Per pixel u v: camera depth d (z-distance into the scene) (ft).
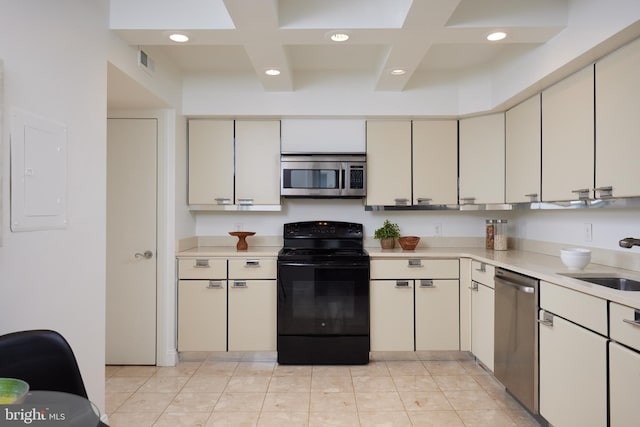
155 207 10.77
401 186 11.80
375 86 10.97
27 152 5.12
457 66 11.06
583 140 7.53
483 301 9.81
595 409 5.75
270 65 9.32
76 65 6.25
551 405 6.82
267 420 7.75
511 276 8.25
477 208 11.68
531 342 7.39
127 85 8.68
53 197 5.66
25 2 5.08
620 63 6.57
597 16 6.53
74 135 6.19
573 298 6.27
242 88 11.40
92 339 6.70
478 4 7.34
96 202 6.82
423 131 11.79
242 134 11.78
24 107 5.08
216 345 10.85
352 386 9.33
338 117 11.72
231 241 12.75
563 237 9.85
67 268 6.01
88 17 6.59
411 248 11.83
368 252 11.32
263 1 6.46
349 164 11.59
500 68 10.19
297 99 11.43
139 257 10.74
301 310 10.69
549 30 7.48
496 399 8.64
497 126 11.15
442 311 10.89
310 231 12.35
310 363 10.69
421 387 9.26
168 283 10.77
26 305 5.14
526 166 9.73
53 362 4.21
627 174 6.41
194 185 11.71
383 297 10.86
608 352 5.49
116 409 8.20
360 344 10.71
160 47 9.64
